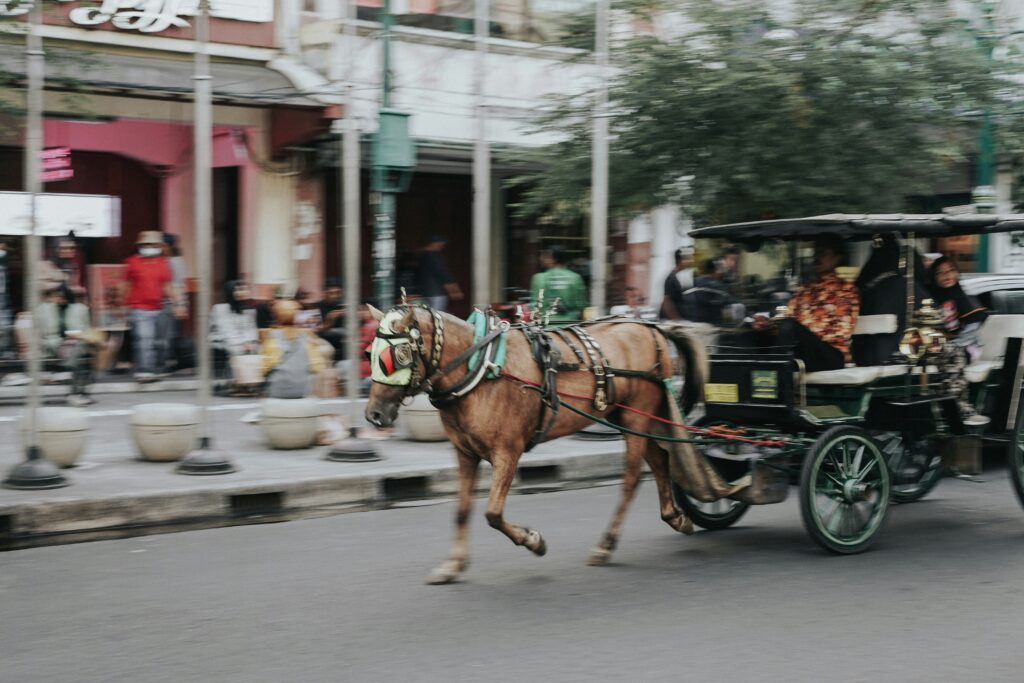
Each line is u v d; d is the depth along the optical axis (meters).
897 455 9.29
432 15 17.06
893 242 8.52
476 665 5.57
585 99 16.02
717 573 7.41
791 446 8.23
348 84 11.21
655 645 5.89
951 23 14.34
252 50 15.47
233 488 9.05
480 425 7.06
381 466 10.13
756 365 8.28
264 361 13.76
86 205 15.87
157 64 14.77
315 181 16.94
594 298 12.38
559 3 17.91
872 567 7.56
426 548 8.09
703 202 14.40
